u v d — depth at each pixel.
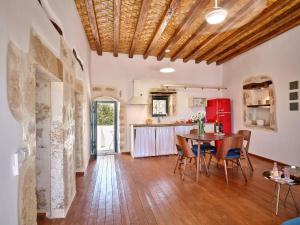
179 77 7.30
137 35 4.80
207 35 5.21
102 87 6.50
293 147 4.72
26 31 1.51
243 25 4.62
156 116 7.02
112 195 3.38
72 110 3.26
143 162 5.55
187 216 2.69
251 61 6.15
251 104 6.15
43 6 1.95
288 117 4.85
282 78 5.02
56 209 2.68
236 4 3.70
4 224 1.16
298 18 4.22
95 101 6.27
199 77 7.55
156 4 3.70
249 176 4.27
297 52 4.60
